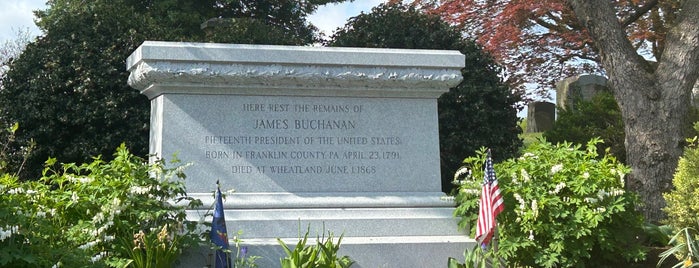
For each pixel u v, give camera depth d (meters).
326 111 8.93
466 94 13.74
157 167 7.53
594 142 8.80
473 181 8.80
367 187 8.89
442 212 8.79
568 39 21.45
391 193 8.89
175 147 8.50
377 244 8.16
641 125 13.01
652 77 13.15
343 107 8.98
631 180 13.12
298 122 8.84
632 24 22.02
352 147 8.93
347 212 8.55
